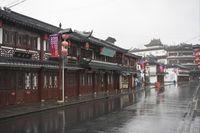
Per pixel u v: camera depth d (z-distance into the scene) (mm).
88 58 35219
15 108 20516
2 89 19797
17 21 20297
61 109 21453
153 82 80125
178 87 65125
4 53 19688
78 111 20328
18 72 21625
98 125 14391
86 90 34500
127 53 52406
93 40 36406
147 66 68812
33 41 23656
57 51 24031
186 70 107875
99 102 27609
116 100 30234
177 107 23234
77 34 32406
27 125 14414
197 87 63844
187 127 13648
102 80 40656
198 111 20266
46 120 16062
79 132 12578
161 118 16875
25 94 22469
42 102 24375
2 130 13094
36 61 22688
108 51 40406
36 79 24078
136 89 53969
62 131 12828
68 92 29609
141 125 14352
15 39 21188
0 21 19047
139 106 24062
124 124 14680
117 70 44062
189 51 105688
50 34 25281
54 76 26875
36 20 26250
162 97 34969
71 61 29844
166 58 110375
